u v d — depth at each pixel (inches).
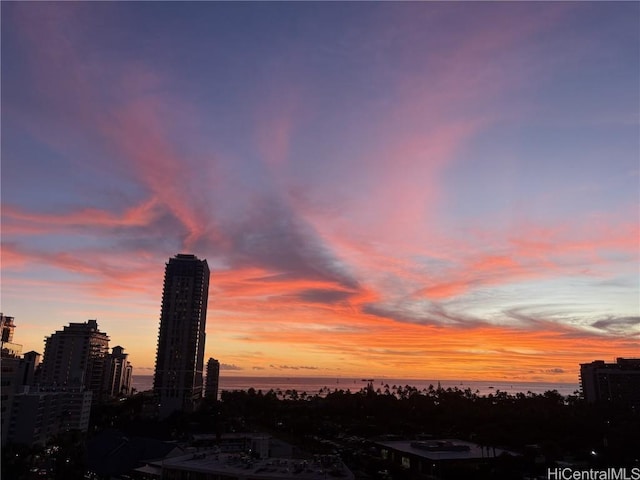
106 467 6648.6
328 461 4926.2
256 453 5851.4
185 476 4687.5
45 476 6427.2
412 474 6884.8
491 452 7559.1
